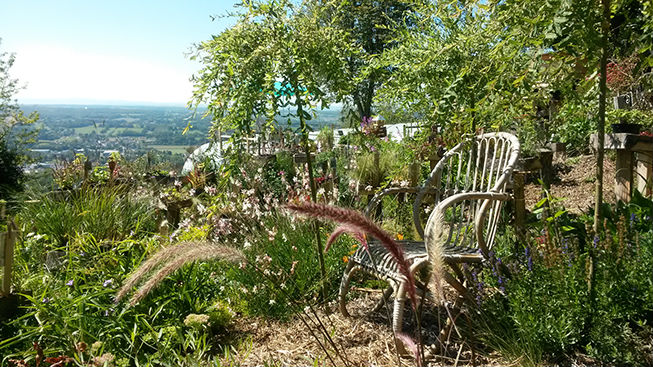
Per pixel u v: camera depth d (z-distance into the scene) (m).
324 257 3.84
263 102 3.14
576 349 2.61
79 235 4.08
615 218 3.54
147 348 2.98
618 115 5.87
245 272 3.53
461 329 2.91
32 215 4.71
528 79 2.61
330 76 3.18
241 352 2.93
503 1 2.44
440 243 1.62
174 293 3.29
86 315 3.03
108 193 5.11
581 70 2.62
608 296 2.63
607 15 2.41
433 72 3.95
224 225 4.38
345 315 3.21
